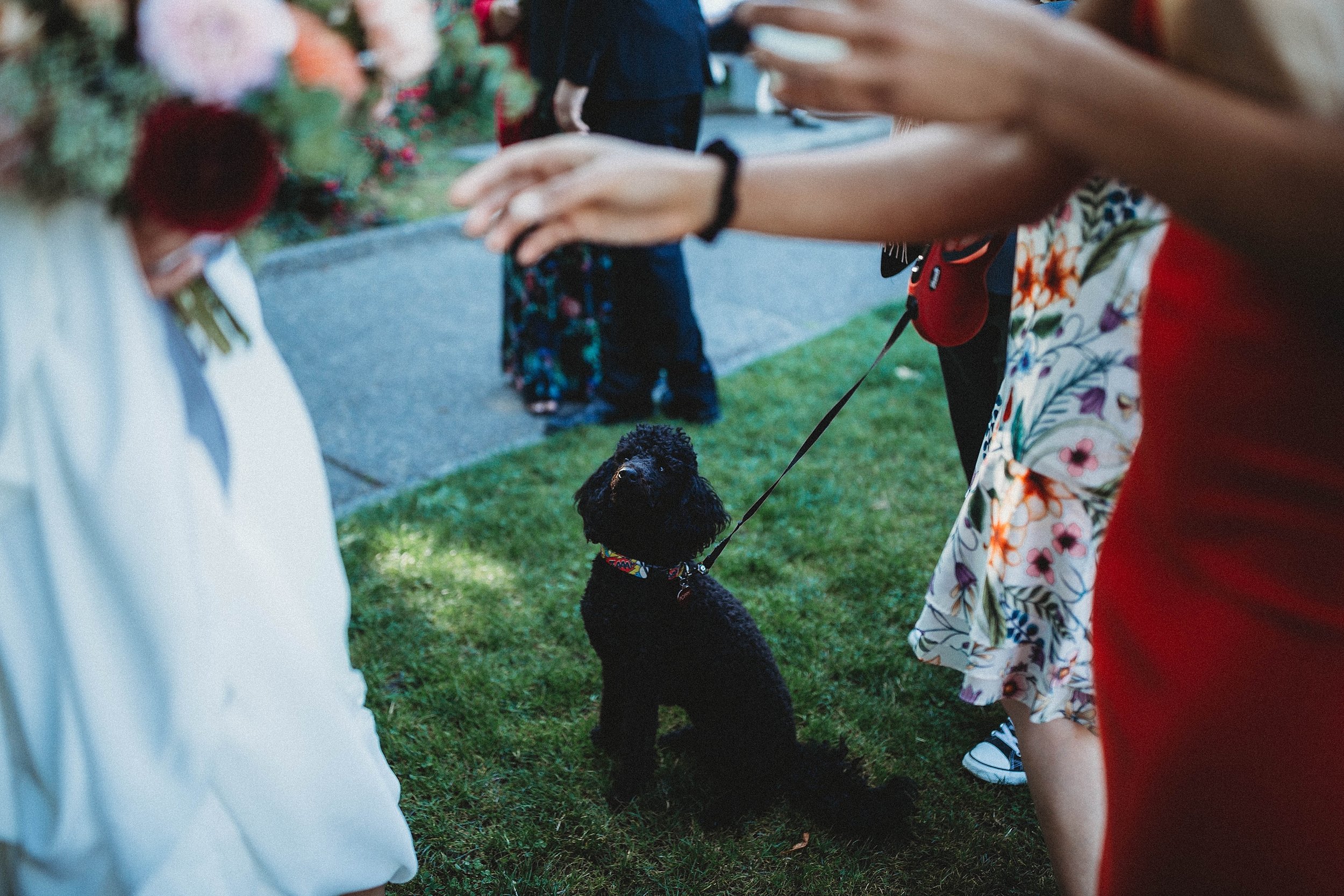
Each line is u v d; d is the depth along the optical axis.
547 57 3.48
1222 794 1.05
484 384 4.77
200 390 1.21
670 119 3.64
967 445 2.60
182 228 1.01
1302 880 1.02
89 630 1.14
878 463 3.93
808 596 3.07
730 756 2.24
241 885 1.32
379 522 3.46
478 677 2.69
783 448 4.03
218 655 1.20
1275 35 0.78
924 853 2.22
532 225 1.03
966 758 2.46
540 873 2.15
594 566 2.28
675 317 4.01
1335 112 0.77
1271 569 0.98
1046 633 1.74
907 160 1.01
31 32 0.93
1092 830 1.71
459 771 2.40
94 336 1.08
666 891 2.11
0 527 1.15
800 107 0.89
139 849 1.20
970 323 1.94
